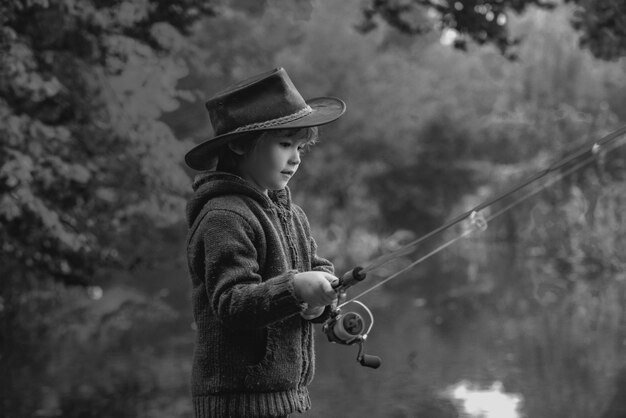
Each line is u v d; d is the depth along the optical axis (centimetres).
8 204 962
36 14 1009
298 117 337
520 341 1225
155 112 1118
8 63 909
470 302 1767
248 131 331
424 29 1283
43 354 1252
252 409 331
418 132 4078
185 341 1362
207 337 335
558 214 2639
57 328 1535
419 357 1136
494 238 3844
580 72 4159
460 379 984
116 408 886
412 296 1952
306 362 345
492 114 4519
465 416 818
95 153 1120
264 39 3328
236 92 335
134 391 969
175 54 1188
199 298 338
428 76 4231
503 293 1917
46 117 1049
